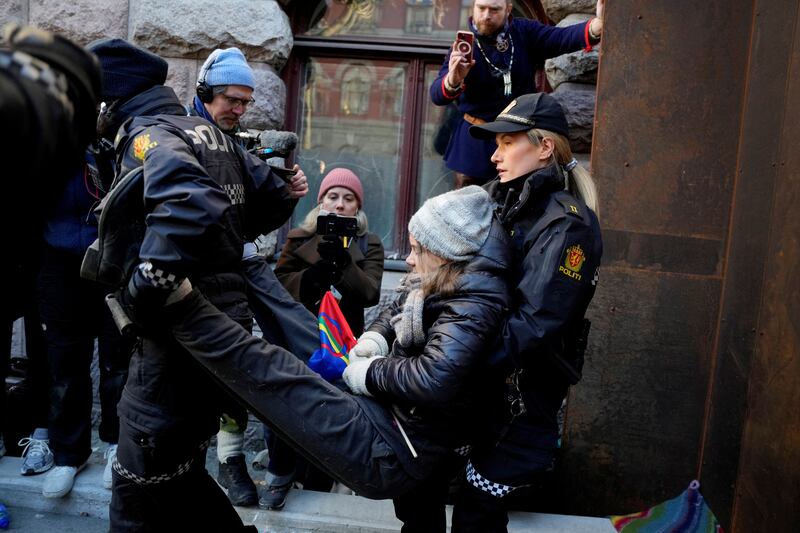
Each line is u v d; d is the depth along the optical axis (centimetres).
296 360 219
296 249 336
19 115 100
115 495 239
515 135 239
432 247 216
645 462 338
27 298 324
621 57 329
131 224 217
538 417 234
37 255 317
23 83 104
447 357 205
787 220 294
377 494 220
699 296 331
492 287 213
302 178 276
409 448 218
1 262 128
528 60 365
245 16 405
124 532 239
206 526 250
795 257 288
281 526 312
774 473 292
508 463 233
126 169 220
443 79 347
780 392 292
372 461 215
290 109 442
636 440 338
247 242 267
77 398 331
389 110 443
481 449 237
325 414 213
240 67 273
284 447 310
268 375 212
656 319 334
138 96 237
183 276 206
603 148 332
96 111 124
